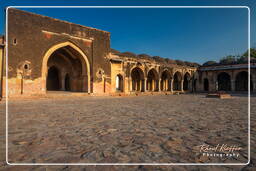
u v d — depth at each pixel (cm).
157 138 345
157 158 251
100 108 818
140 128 426
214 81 3067
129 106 909
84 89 1753
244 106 915
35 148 290
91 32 1772
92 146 301
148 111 720
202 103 1093
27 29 1360
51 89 2162
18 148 290
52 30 1495
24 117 573
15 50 1296
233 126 445
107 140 333
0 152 272
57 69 2067
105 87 1864
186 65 3231
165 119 543
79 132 389
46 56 1459
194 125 457
